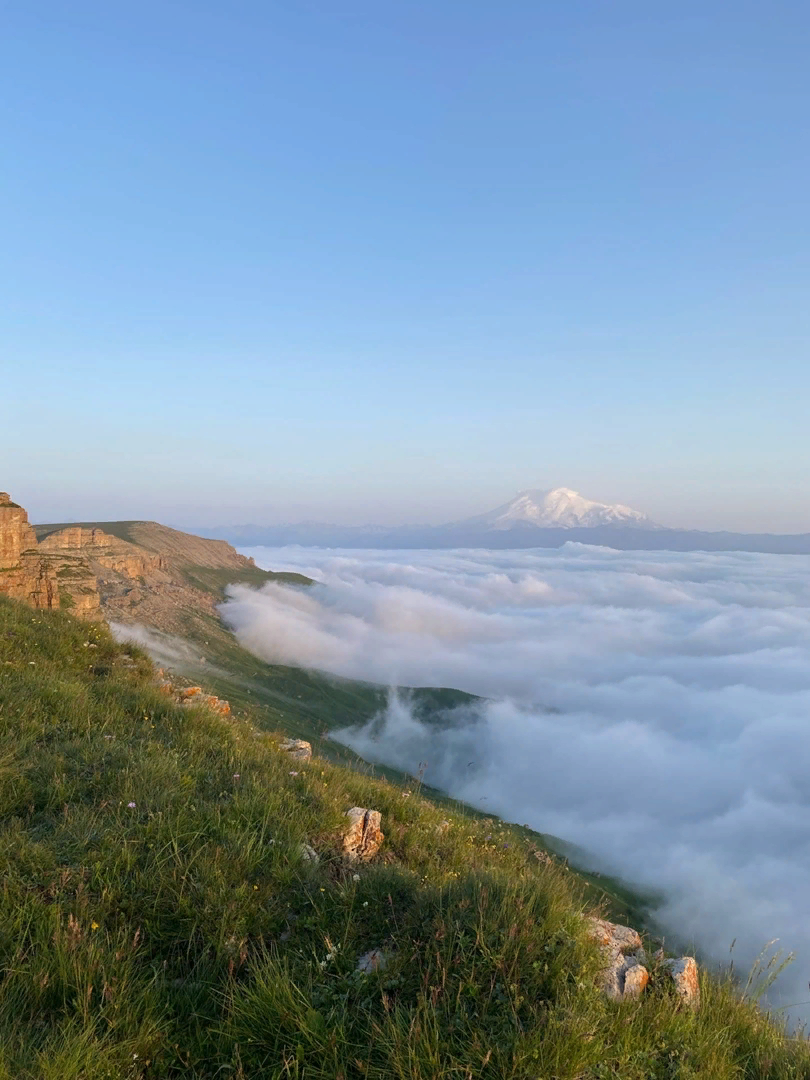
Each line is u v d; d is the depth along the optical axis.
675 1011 4.94
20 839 6.09
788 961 5.80
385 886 6.15
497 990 4.61
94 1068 3.87
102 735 9.34
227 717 13.79
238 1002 4.49
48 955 4.73
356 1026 4.40
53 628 16.58
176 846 6.16
